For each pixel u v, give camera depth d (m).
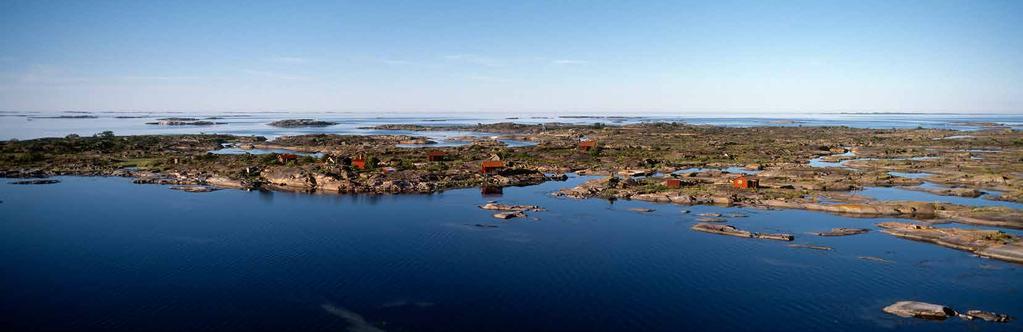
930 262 86.69
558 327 66.62
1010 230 105.56
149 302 72.88
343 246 96.50
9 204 130.75
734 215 118.56
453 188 155.75
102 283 79.12
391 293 76.00
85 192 147.75
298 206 130.25
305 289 77.25
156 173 180.00
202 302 72.94
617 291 76.75
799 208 124.94
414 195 145.25
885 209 118.44
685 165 199.38
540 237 101.88
